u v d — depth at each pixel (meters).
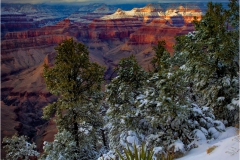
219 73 14.80
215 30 13.69
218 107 14.59
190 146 10.25
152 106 11.34
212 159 7.13
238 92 13.80
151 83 12.11
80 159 17.94
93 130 19.16
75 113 18.44
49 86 17.95
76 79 18.12
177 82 10.85
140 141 12.49
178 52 20.00
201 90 15.09
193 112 11.33
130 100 14.59
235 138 7.98
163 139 11.02
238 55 13.82
